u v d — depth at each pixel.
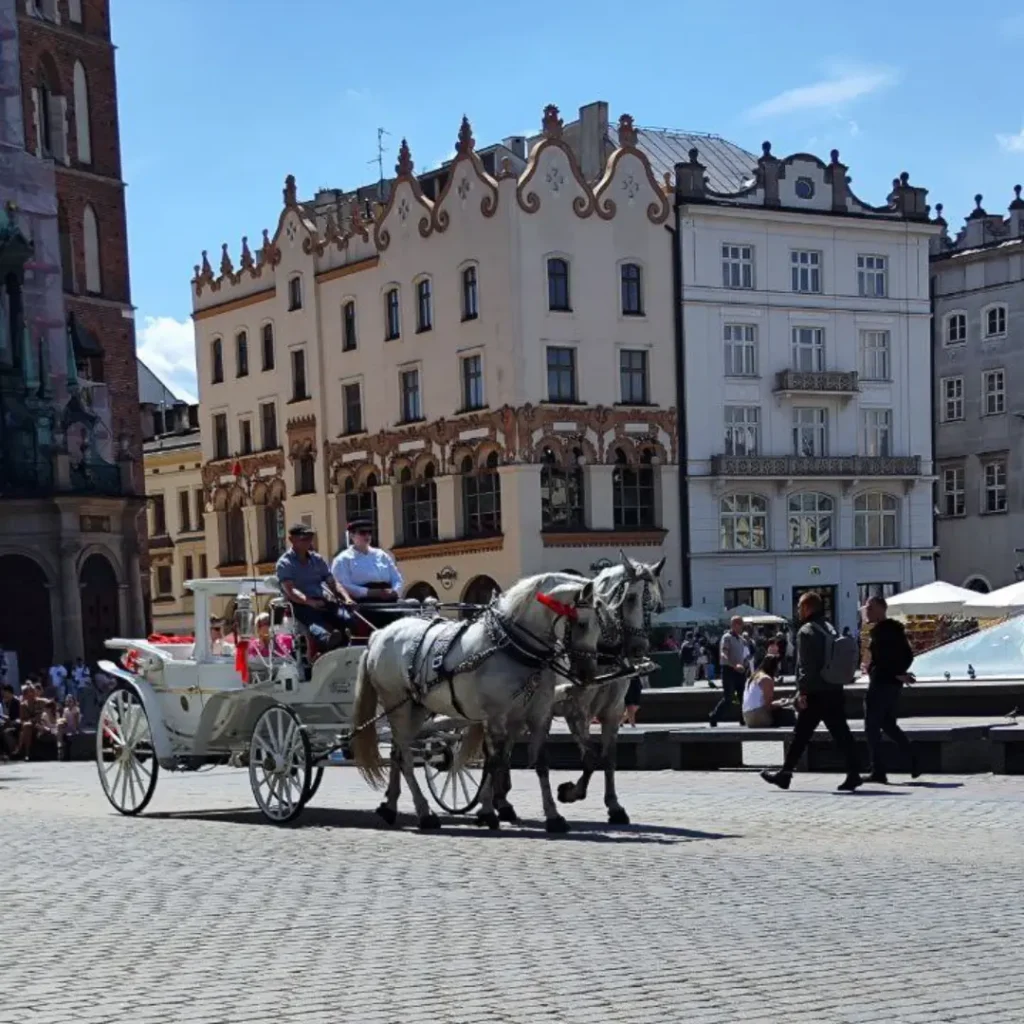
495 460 68.25
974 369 83.62
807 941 10.40
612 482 69.38
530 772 26.06
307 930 11.29
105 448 56.78
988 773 21.95
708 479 71.00
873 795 19.61
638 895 12.24
